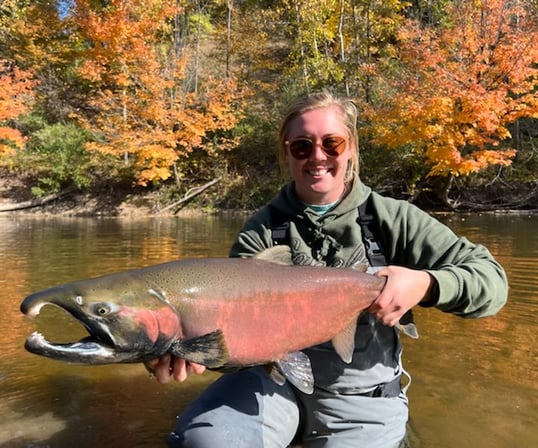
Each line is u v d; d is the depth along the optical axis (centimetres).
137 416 120
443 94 552
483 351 154
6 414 121
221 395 96
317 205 103
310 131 99
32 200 747
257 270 84
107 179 764
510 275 252
